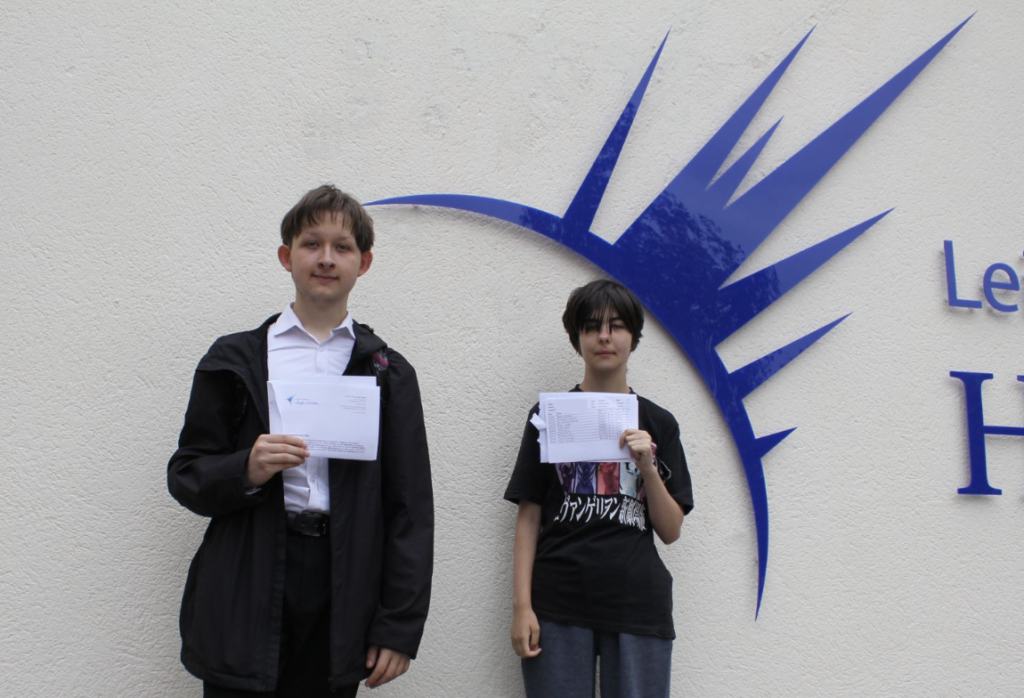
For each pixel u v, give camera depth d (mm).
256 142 2143
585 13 2412
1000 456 2516
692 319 2311
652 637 1843
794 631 2250
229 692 1509
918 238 2564
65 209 2021
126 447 1959
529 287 2244
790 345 2381
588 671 1842
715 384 2299
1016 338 2609
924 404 2475
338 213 1738
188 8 2158
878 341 2469
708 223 2377
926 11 2695
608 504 1914
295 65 2193
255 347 1672
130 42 2119
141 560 1920
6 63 2055
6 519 1878
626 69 2416
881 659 2305
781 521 2295
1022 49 2771
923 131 2629
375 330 2121
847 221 2508
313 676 1632
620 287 2035
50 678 1842
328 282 1713
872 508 2373
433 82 2270
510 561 2107
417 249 2186
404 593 1601
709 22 2502
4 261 1976
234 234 2098
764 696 2199
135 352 2002
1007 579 2451
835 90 2566
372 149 2203
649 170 2379
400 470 1671
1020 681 2410
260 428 1610
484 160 2270
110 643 1876
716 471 2270
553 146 2326
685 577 2197
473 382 2166
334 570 1562
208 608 1521
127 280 2025
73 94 2072
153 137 2092
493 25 2338
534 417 1941
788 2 2580
